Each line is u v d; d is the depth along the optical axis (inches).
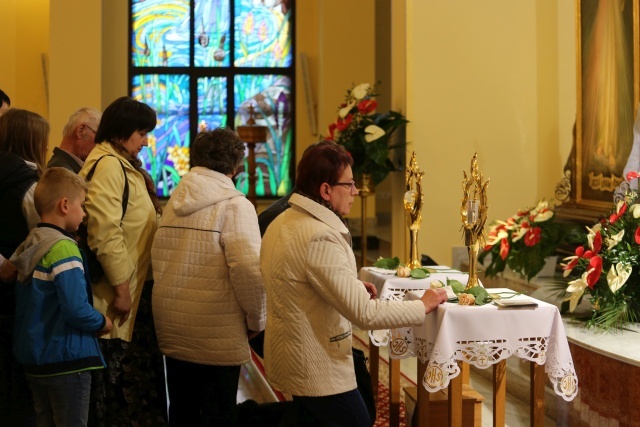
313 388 124.9
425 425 163.0
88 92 425.4
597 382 175.2
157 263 154.0
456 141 300.8
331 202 129.3
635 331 191.3
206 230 150.3
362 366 144.6
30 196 157.2
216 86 476.7
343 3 454.9
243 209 151.1
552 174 304.7
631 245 193.0
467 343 147.4
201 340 150.3
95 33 424.2
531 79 303.4
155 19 472.1
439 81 299.7
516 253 256.5
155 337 168.1
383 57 473.1
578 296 193.6
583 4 275.0
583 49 275.4
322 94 456.1
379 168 303.4
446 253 299.9
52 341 140.3
